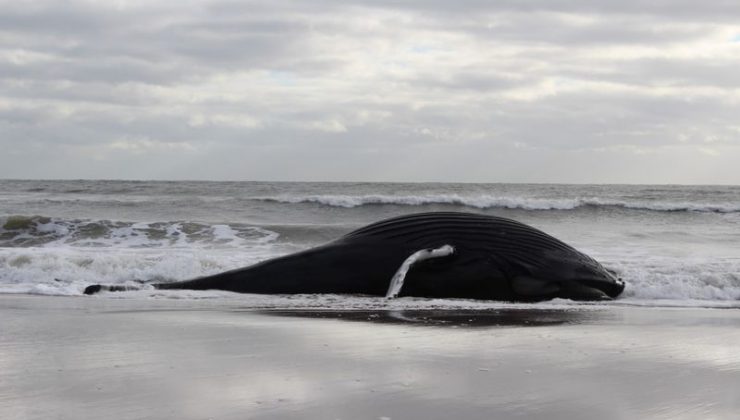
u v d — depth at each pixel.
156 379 8.54
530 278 17.41
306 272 18.41
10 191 60.69
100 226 34.59
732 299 18.92
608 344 11.32
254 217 43.66
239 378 8.61
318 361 9.63
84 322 13.10
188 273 21.98
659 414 7.38
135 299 17.12
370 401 7.68
